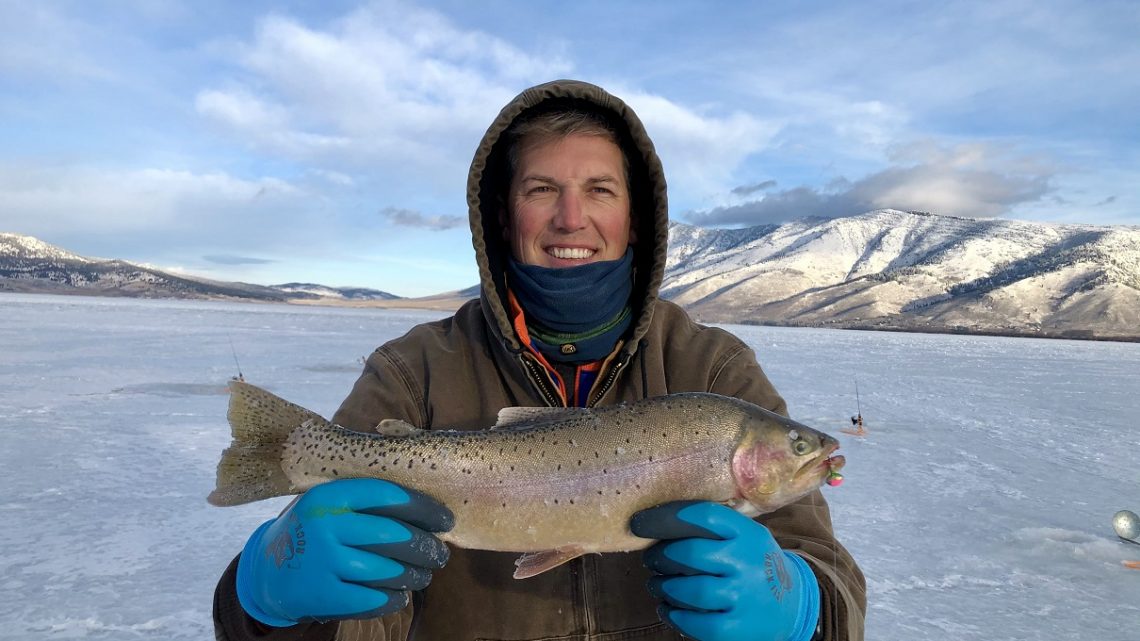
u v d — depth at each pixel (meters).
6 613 1.70
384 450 0.67
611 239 0.68
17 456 3.25
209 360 7.93
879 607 1.83
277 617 0.56
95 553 2.09
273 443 0.69
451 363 0.71
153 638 1.60
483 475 0.65
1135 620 1.78
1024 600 1.89
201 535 2.27
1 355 7.79
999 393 7.52
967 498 2.95
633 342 0.69
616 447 0.66
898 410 5.75
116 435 3.75
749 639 0.52
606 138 0.68
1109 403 6.79
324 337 13.23
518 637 0.61
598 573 0.64
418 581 0.56
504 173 0.73
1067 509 2.80
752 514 0.67
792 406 5.80
